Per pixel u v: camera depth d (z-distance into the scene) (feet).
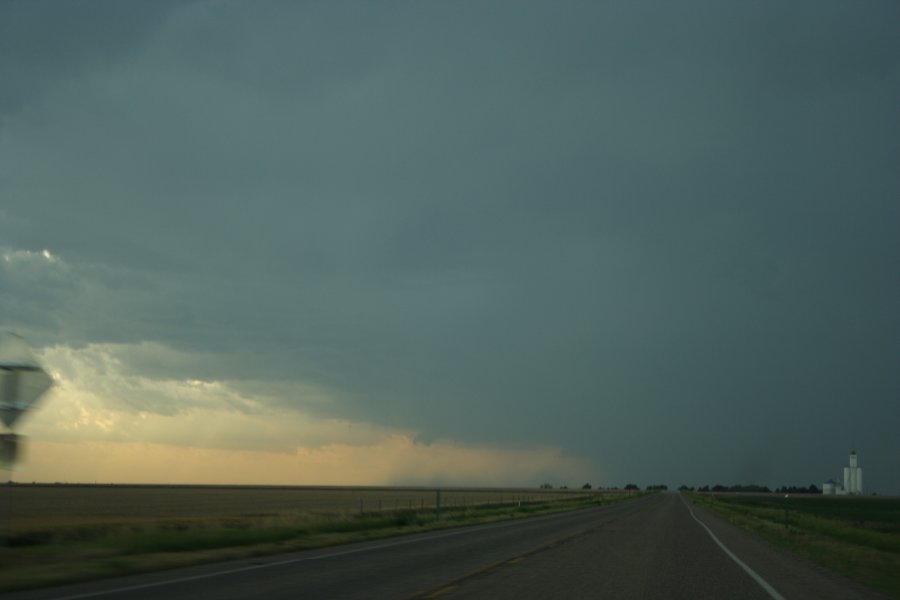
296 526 102.99
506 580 52.37
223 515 199.93
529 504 262.06
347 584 48.52
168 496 457.27
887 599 47.85
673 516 176.65
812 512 296.71
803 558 77.46
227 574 53.16
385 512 165.99
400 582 49.96
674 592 49.01
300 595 43.29
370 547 79.15
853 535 129.49
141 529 110.73
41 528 116.88
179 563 58.85
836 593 50.24
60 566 54.60
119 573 52.90
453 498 415.85
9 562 57.16
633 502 324.80
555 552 76.23
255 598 41.86
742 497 635.66
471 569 58.85
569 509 223.30
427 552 73.61
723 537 106.93
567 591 47.83
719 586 52.60
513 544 85.92
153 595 42.47
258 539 82.12
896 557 82.33
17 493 502.38
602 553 76.28
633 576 57.11
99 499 378.94
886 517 268.21
